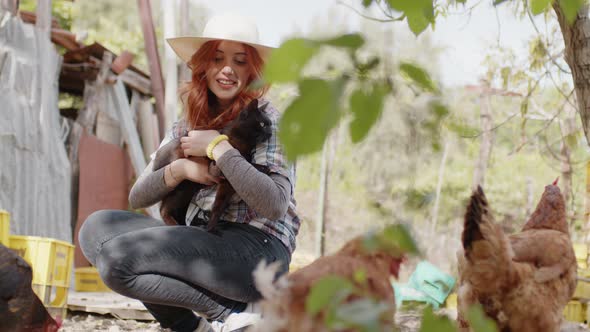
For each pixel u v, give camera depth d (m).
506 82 8.16
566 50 4.16
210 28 4.10
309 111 1.02
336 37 1.07
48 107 9.62
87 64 11.11
